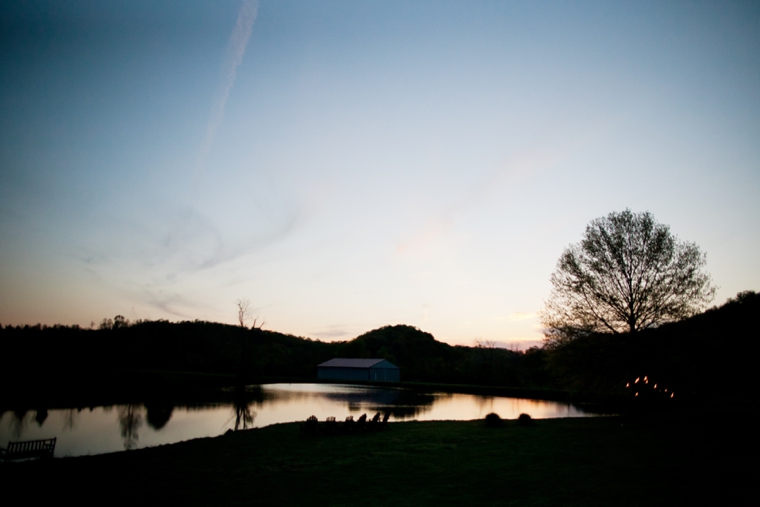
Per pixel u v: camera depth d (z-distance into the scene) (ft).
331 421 76.54
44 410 133.28
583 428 77.15
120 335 279.28
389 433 75.25
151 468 50.57
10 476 47.19
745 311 133.28
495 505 35.50
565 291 100.12
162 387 199.72
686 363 87.30
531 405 165.17
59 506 37.24
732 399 117.70
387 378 339.36
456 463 50.72
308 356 431.02
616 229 96.99
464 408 153.58
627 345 90.22
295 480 44.75
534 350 269.85
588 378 93.86
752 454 51.55
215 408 141.79
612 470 45.06
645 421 84.64
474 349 438.81
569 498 36.50
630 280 95.04
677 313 89.66
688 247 93.04
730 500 34.55
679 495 36.04
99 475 47.50
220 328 387.96
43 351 228.02
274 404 155.43
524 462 50.16
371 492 40.14
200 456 57.00
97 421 115.03
